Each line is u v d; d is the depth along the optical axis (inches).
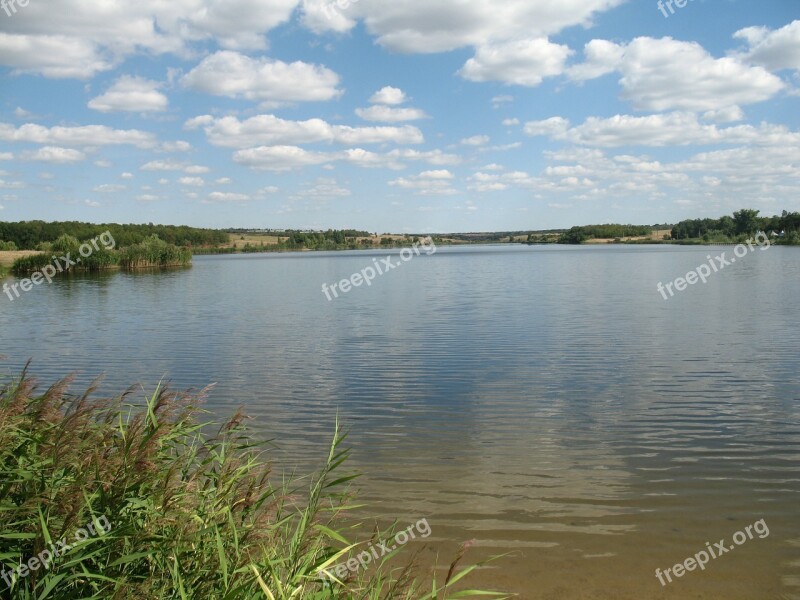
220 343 891.4
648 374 645.9
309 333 979.9
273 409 534.9
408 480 374.9
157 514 171.0
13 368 718.5
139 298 1679.4
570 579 269.3
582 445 435.5
